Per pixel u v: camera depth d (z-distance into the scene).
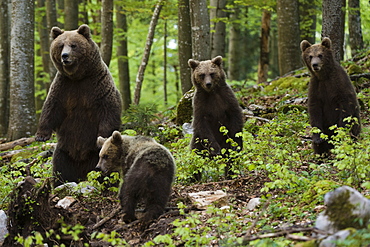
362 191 7.82
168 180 7.88
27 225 7.88
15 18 18.14
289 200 8.23
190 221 6.73
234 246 6.55
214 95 11.39
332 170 9.78
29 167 11.60
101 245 7.61
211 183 10.19
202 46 17.70
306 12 27.95
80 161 11.02
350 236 5.36
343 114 11.68
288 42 23.50
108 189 10.04
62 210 8.09
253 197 9.12
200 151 11.38
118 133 8.89
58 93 10.82
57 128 10.98
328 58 11.80
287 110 15.90
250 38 41.59
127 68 28.78
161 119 17.27
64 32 10.91
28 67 18.41
